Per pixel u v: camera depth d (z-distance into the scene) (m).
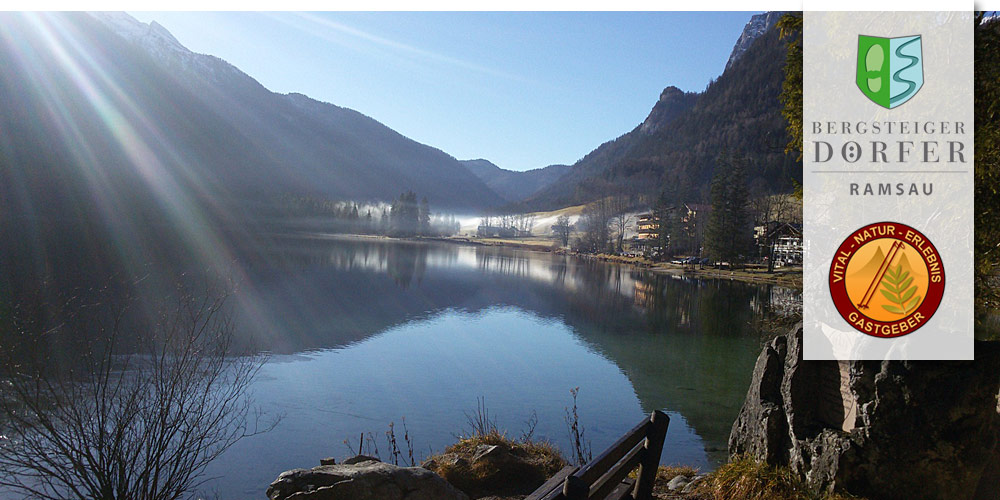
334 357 25.23
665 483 7.08
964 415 4.74
